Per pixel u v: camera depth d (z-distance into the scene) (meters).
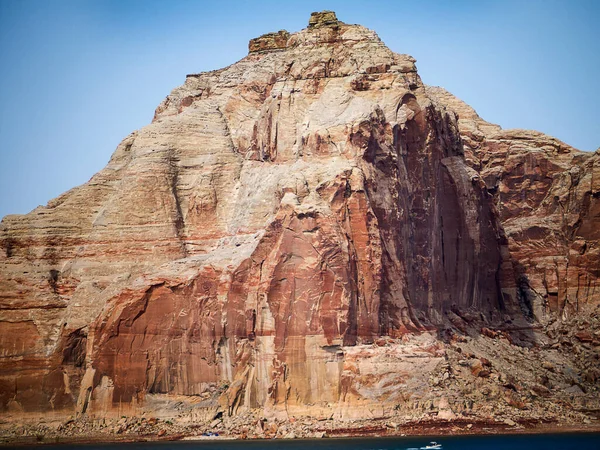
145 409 161.00
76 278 174.00
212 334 160.12
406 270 163.88
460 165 179.62
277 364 153.88
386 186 162.88
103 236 176.25
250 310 157.12
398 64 174.38
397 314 159.75
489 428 149.88
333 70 173.38
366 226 157.38
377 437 147.38
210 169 180.62
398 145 167.12
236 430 152.12
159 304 163.00
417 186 169.75
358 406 151.25
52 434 160.12
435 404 151.88
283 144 170.88
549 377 169.38
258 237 163.75
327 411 152.00
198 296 161.88
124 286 165.50
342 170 158.25
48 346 168.38
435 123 173.88
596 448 139.25
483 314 180.00
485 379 159.12
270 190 168.88
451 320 173.62
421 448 138.38
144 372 161.62
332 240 154.75
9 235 179.25
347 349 153.62
